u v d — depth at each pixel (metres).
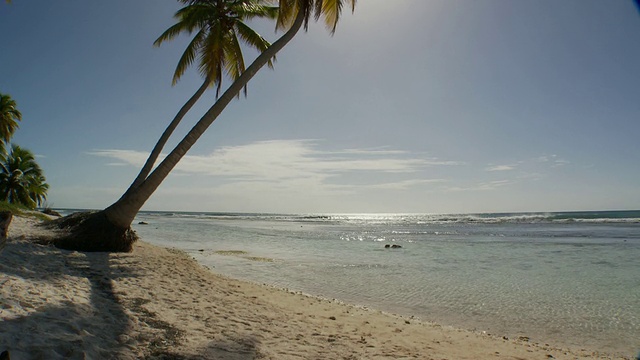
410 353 6.49
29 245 10.79
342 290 13.30
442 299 12.15
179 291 8.93
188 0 16.22
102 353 4.71
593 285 14.05
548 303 11.59
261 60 13.48
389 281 14.88
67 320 5.37
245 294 10.14
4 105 35.22
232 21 16.78
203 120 13.27
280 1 13.99
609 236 35.66
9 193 41.19
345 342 6.75
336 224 71.94
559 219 76.19
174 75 17.00
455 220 87.88
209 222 68.81
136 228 43.72
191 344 5.51
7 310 5.23
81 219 13.11
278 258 20.80
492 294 12.81
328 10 13.07
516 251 24.88
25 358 4.07
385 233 44.44
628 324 9.50
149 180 12.94
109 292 7.72
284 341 6.32
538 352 7.29
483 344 7.66
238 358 5.23
